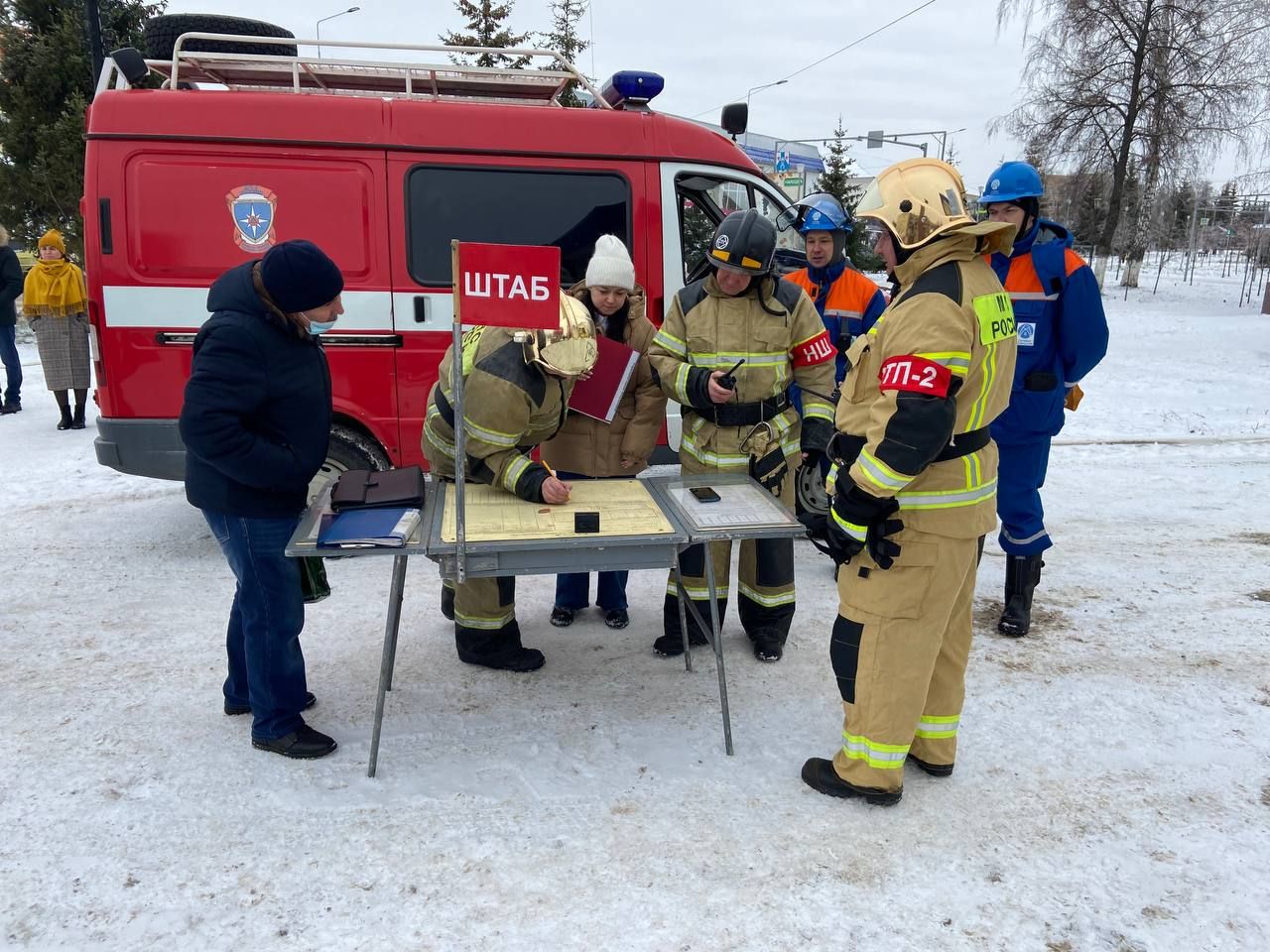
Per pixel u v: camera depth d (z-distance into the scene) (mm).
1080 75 24375
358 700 3527
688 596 3678
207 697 3537
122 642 4043
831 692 3652
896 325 2486
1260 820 2848
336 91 5758
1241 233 34844
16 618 4285
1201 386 11008
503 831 2729
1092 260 31000
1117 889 2525
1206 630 4301
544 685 3676
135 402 4738
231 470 2721
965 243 2510
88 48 13469
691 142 5203
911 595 2664
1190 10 23297
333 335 4832
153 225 4625
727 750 3172
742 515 3029
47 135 13094
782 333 3631
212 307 2775
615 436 3891
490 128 4906
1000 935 2344
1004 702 3578
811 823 2789
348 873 2543
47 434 8211
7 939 2283
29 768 3031
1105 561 5234
